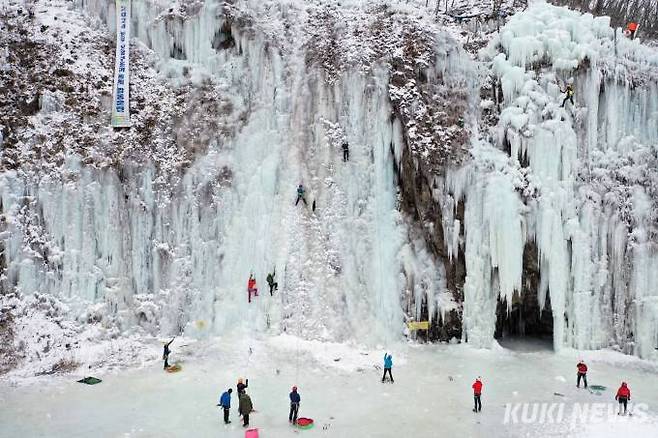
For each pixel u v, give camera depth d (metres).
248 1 33.94
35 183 26.06
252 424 18.20
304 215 28.53
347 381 21.92
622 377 22.91
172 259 26.84
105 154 27.38
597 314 25.92
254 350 24.31
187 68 31.75
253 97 31.39
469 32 35.53
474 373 23.03
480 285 26.56
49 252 25.36
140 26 32.41
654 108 29.89
